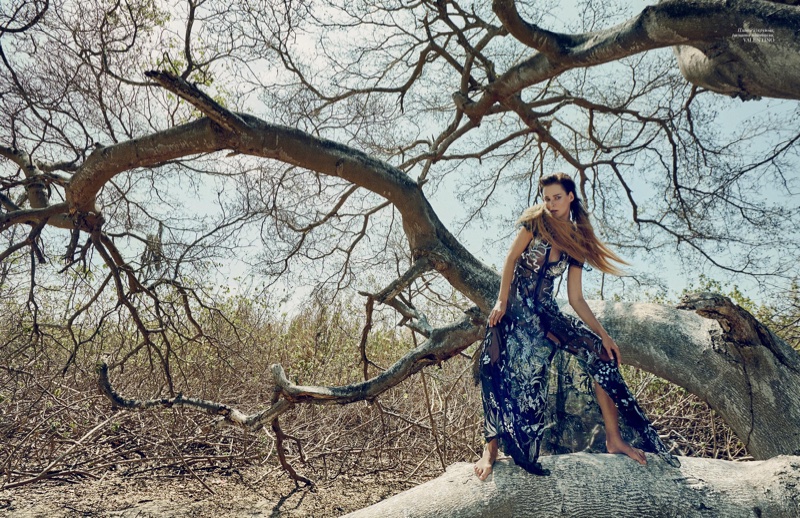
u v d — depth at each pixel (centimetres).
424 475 701
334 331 905
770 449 363
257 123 486
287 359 898
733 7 356
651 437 323
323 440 737
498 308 334
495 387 324
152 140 494
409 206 511
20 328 668
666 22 387
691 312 428
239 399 800
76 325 739
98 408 719
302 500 611
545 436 350
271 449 697
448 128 727
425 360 516
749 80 382
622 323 429
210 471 694
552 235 330
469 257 521
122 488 620
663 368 409
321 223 702
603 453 325
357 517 324
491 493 305
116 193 688
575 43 460
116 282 606
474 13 721
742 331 367
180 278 653
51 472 604
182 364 809
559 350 357
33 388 677
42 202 663
